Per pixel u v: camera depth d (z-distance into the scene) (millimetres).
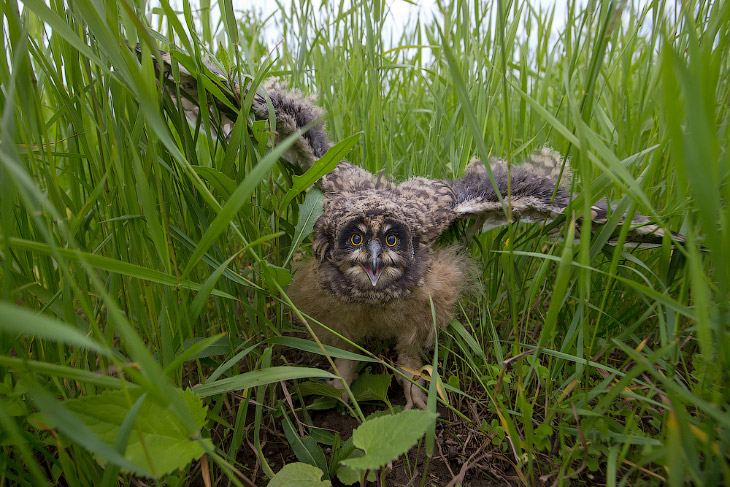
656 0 264
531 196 288
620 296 283
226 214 144
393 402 299
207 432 203
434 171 391
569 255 175
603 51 198
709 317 165
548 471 208
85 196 243
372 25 354
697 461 150
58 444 151
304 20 331
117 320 113
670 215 217
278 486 192
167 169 216
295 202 322
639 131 297
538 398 246
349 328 312
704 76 137
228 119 315
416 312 296
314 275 306
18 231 188
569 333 224
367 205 299
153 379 117
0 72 159
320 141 335
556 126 177
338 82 396
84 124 201
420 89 469
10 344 169
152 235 164
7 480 183
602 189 240
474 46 292
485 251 348
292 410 243
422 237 305
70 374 120
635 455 196
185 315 187
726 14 176
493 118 284
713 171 131
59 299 194
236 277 216
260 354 247
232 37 224
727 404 179
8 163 100
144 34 142
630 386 228
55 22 143
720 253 140
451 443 239
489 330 298
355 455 219
